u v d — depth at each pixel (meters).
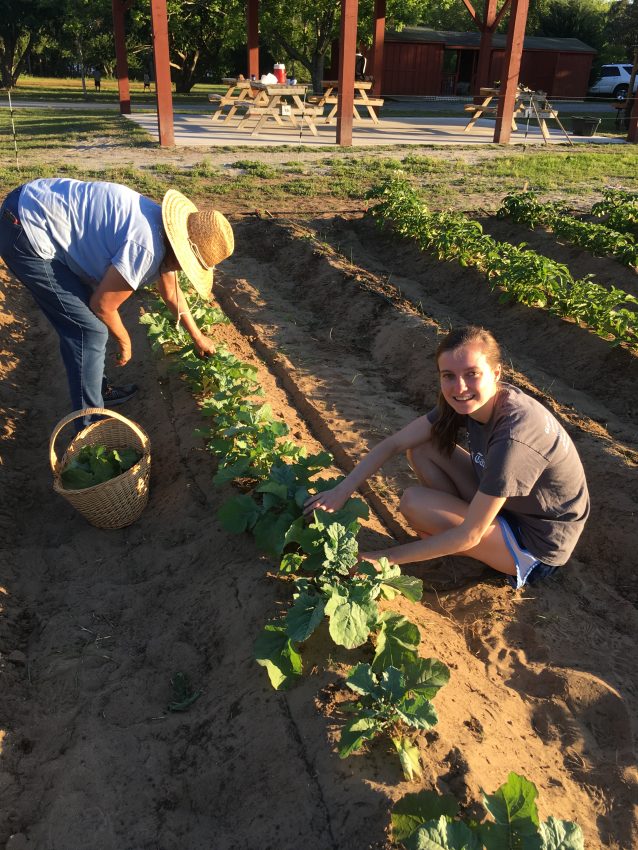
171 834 2.40
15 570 3.73
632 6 42.47
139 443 4.37
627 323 6.44
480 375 2.90
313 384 6.09
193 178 13.33
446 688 2.81
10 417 5.33
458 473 3.64
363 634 2.70
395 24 30.03
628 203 11.05
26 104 29.27
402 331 6.71
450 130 22.66
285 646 2.79
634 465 4.59
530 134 22.27
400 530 4.16
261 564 3.46
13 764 2.68
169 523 4.08
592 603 3.62
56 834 2.39
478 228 8.95
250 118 23.27
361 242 10.41
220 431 4.39
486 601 3.54
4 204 4.04
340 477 3.66
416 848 1.95
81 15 34.75
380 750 2.47
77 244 4.04
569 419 5.34
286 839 2.29
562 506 3.22
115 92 38.91
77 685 3.02
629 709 2.96
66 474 3.99
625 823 2.49
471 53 35.06
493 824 2.04
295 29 30.17
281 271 9.09
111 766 2.61
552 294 7.30
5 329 6.82
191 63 39.16
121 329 4.28
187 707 2.89
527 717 2.90
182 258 4.05
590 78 38.44
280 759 2.53
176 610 3.42
